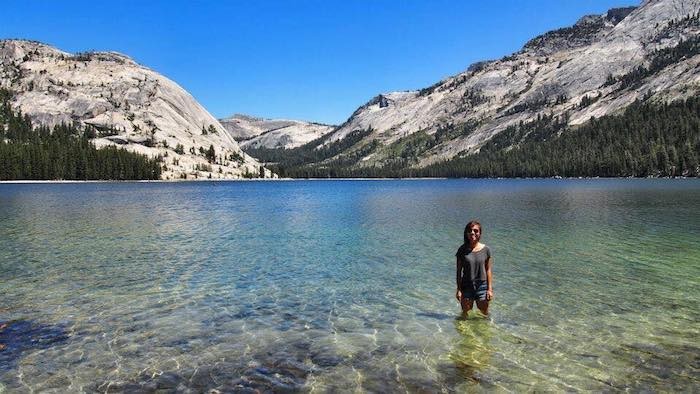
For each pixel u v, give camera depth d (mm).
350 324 15234
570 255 26500
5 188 142750
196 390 10734
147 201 81375
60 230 38875
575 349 13016
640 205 60781
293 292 19156
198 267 24078
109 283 20641
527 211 55188
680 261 24578
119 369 11844
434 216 51062
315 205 72750
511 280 20719
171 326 15062
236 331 14594
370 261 25531
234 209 64062
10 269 23438
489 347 13219
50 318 15797
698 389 10703
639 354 12656
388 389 10773
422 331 14531
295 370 11781
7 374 11555
